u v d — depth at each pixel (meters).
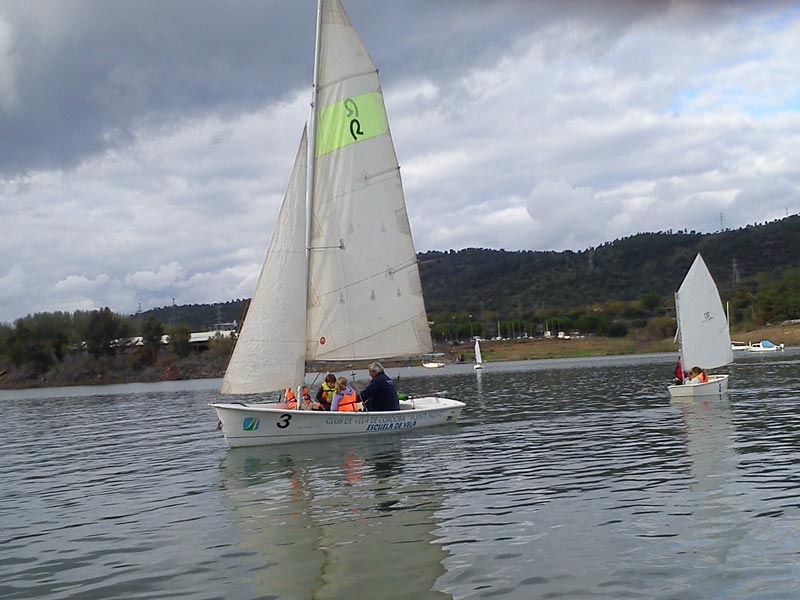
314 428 21.27
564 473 15.01
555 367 82.00
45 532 12.30
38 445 27.53
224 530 11.55
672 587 8.06
